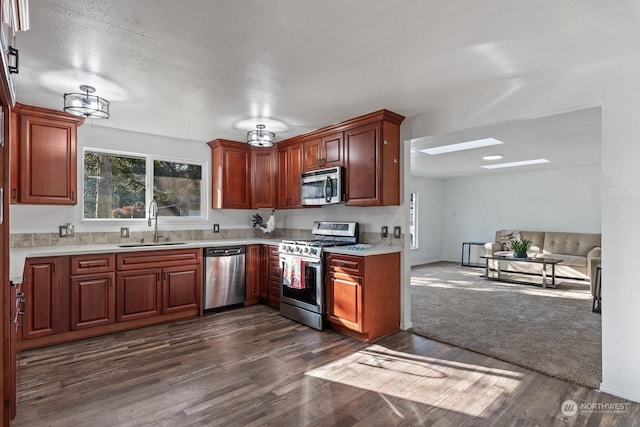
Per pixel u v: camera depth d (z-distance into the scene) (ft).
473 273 22.47
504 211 25.44
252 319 12.69
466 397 7.35
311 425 6.36
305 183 13.32
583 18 5.73
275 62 7.43
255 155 15.71
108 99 9.71
